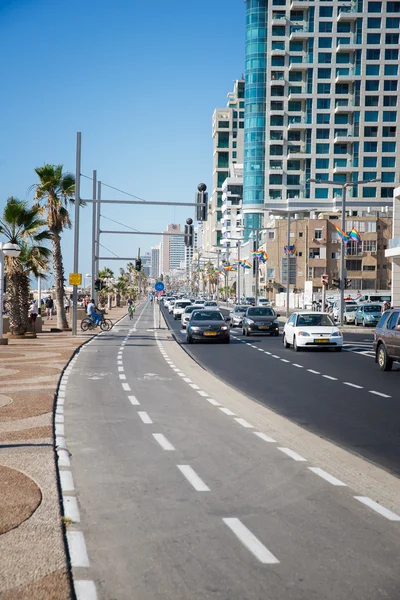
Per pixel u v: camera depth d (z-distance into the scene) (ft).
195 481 24.02
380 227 361.92
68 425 35.17
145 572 15.58
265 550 17.04
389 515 20.11
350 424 36.22
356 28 375.25
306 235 362.53
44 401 42.11
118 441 31.14
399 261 171.94
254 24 385.91
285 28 383.24
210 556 16.61
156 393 47.98
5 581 14.71
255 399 45.80
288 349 92.32
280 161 388.78
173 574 15.48
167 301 329.52
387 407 42.34
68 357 73.41
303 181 387.96
